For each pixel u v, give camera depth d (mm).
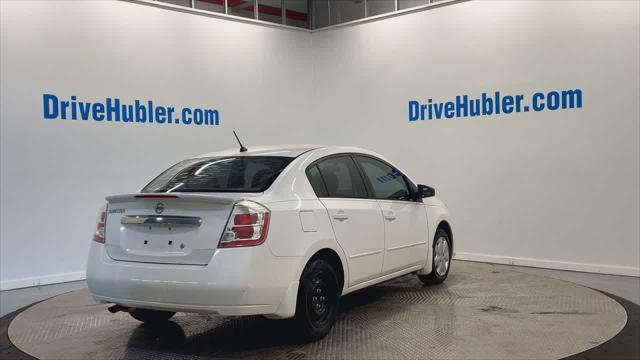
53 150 6852
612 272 6766
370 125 9102
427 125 8430
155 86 7793
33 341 4301
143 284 3648
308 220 3984
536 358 3693
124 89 7469
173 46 7988
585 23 6910
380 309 5074
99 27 7223
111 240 3904
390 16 8781
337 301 4297
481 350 3863
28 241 6680
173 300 3590
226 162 4520
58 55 6863
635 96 6605
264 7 9211
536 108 7336
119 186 7438
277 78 9266
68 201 6980
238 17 8727
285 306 3703
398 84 8742
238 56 8766
